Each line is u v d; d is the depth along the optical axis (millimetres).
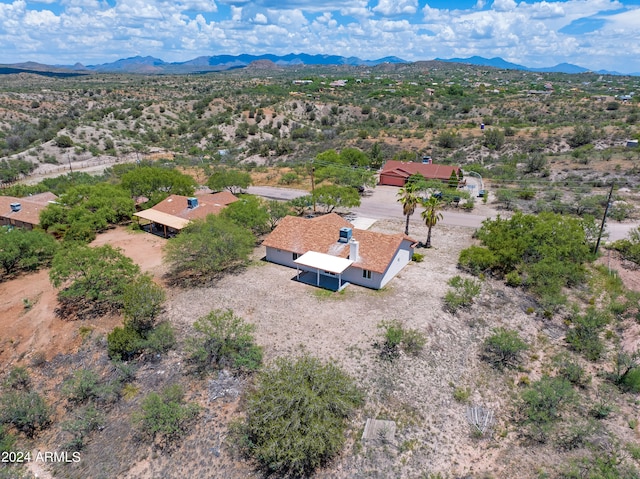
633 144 93500
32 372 29891
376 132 127688
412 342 29953
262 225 51406
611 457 21297
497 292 38875
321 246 42094
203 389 26656
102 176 94875
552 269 38031
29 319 35531
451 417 24422
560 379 27250
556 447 22188
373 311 34625
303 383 22906
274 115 160375
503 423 24203
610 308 35906
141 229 58656
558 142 105375
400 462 21516
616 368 28547
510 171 85875
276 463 20703
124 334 29797
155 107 188625
